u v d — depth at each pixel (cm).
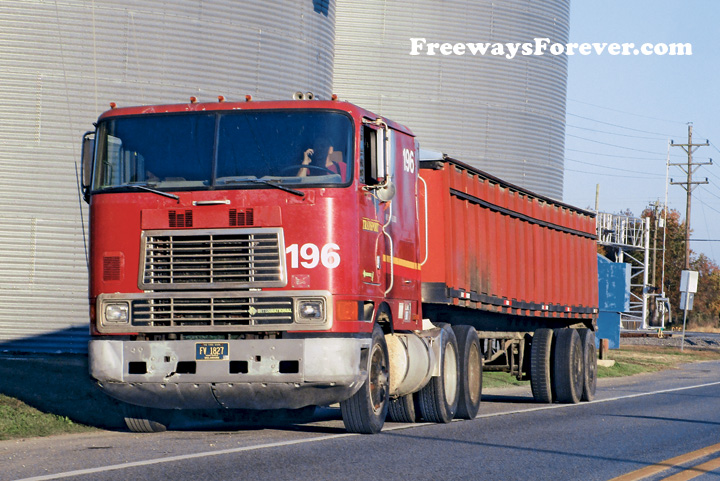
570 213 2792
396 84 4156
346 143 1420
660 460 1348
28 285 2884
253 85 3206
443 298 1875
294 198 1391
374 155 1445
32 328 2888
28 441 1441
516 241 2358
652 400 2594
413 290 1731
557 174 4703
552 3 4600
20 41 2884
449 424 1792
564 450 1418
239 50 3170
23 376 2164
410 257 1717
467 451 1365
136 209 1419
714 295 15050
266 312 1379
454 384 1870
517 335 2556
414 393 1822
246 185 1399
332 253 1383
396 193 1648
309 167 1407
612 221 8775
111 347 1408
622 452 1421
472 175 2042
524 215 2391
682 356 5825
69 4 2916
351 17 4116
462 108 4262
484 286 2111
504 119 4381
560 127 4725
